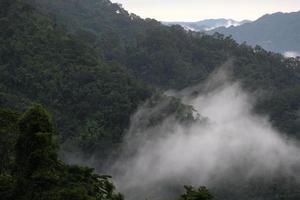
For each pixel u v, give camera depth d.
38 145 15.73
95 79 62.53
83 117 58.44
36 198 15.15
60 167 16.56
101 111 59.09
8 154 16.84
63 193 14.97
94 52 70.75
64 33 71.44
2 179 15.86
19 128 15.98
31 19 66.12
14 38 60.94
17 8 66.12
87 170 16.69
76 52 66.12
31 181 15.51
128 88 63.81
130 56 101.31
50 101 56.56
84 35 94.94
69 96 59.19
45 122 16.11
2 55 57.91
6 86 54.94
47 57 61.56
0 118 17.06
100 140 56.59
